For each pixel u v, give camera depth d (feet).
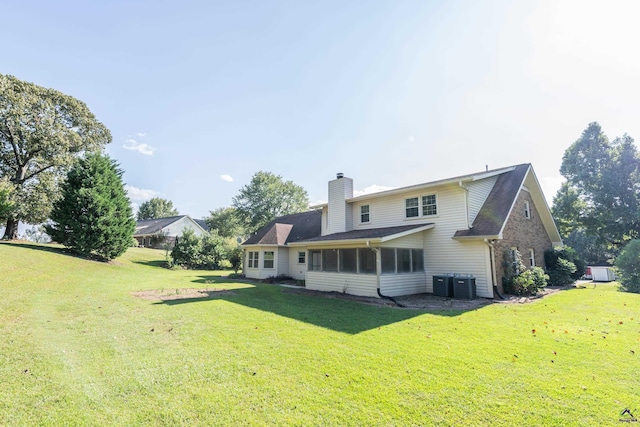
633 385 13.25
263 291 43.78
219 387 12.85
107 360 15.65
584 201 94.84
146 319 24.36
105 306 28.68
